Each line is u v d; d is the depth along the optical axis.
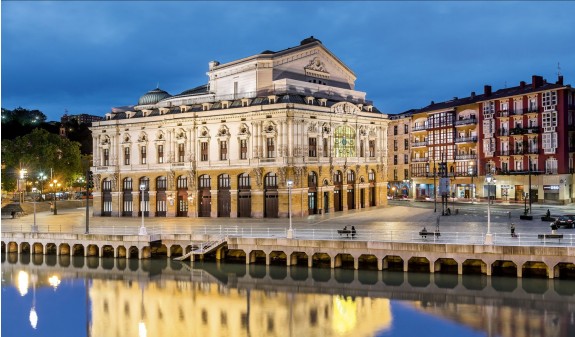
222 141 93.94
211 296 53.84
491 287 52.16
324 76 106.19
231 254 68.69
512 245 53.22
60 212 119.12
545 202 101.62
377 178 106.06
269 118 89.19
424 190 126.56
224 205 93.75
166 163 98.31
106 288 58.41
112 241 71.94
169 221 89.44
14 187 125.69
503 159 109.19
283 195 87.88
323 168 93.19
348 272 59.94
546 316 43.84
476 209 94.56
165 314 48.50
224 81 102.88
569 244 53.16
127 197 103.62
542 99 102.38
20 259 75.06
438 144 122.69
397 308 47.38
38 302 53.47
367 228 70.75
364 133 102.31
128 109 112.50
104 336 43.28
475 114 115.12
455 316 44.59
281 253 65.56
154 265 68.25
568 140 99.81
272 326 44.03
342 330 42.34
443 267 58.28
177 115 96.56
